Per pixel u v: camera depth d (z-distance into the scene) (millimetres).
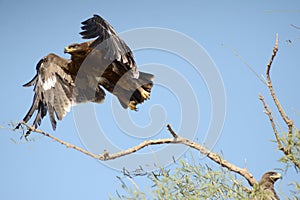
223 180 19031
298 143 18641
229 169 20531
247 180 20391
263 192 18562
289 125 19078
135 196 18359
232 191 18812
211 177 19141
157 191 18656
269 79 19938
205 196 18906
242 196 18641
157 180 19094
